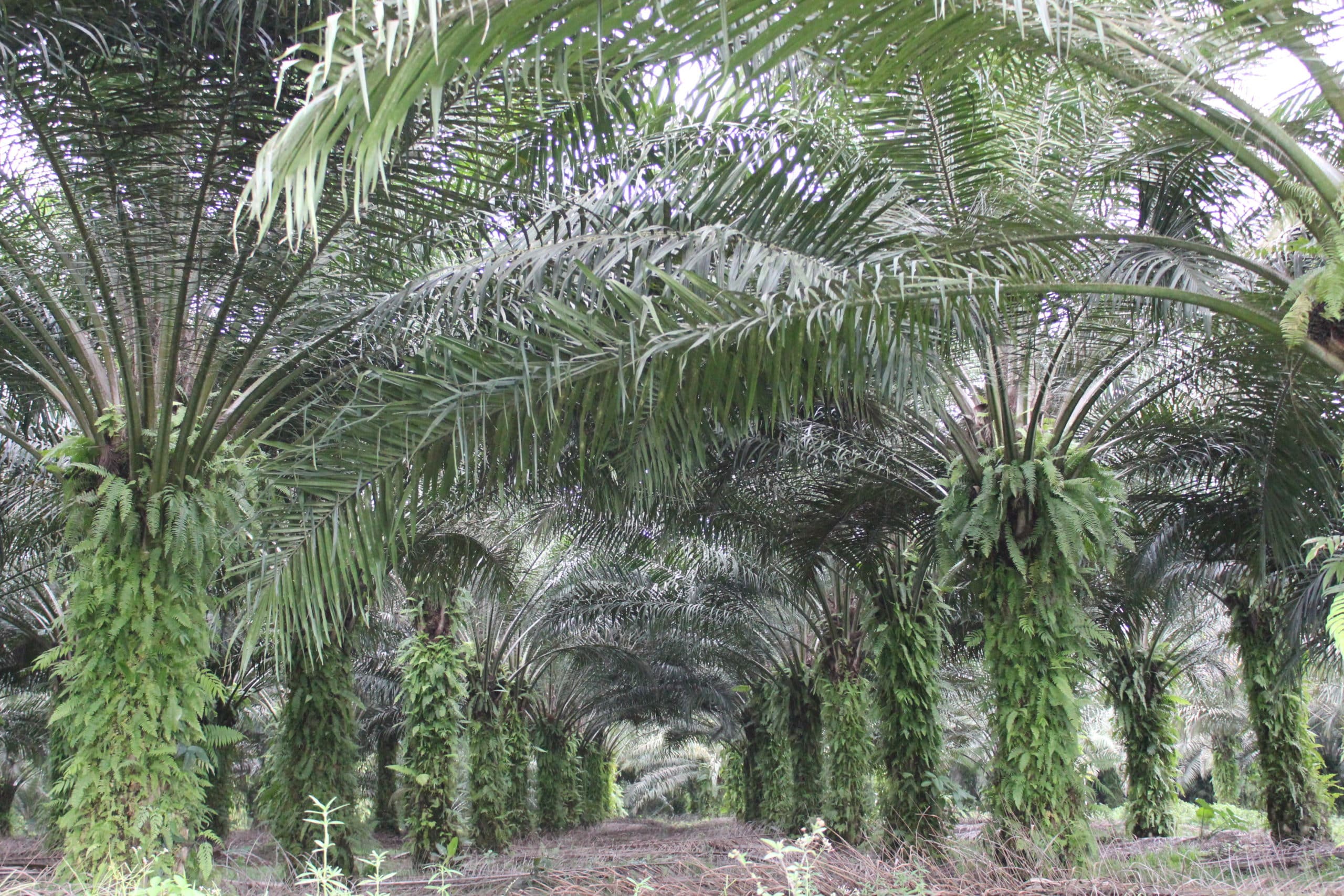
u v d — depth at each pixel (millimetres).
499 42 2371
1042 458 6945
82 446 5582
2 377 6527
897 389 4680
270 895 6121
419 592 10992
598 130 5242
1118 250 5066
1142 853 6711
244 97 4777
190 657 5453
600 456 4840
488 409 4367
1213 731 23094
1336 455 6285
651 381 4117
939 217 5363
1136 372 7273
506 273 4809
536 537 11078
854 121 5199
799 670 16469
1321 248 4051
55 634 11781
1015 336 5859
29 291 6109
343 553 4383
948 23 3352
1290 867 6824
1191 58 3541
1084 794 6617
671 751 41625
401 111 2230
